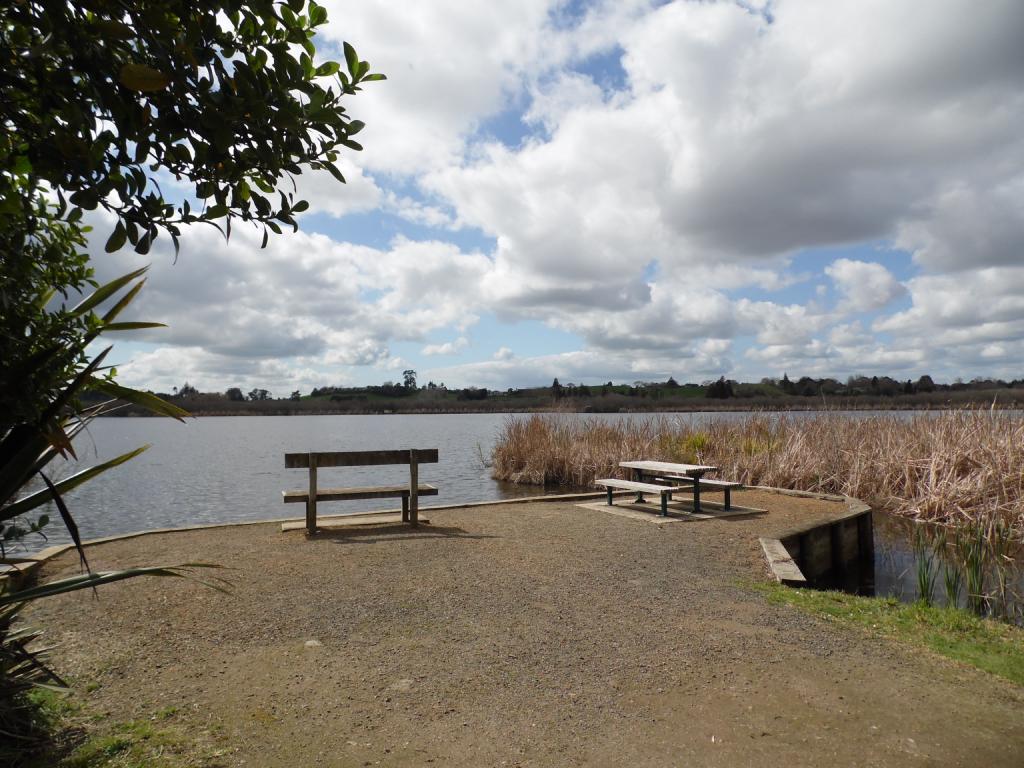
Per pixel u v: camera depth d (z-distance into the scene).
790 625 4.98
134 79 1.86
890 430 14.94
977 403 14.65
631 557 7.09
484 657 4.28
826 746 3.21
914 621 5.14
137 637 4.59
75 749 3.07
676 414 19.45
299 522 8.84
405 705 3.60
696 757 3.10
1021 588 7.68
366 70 2.40
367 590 5.71
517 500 11.22
